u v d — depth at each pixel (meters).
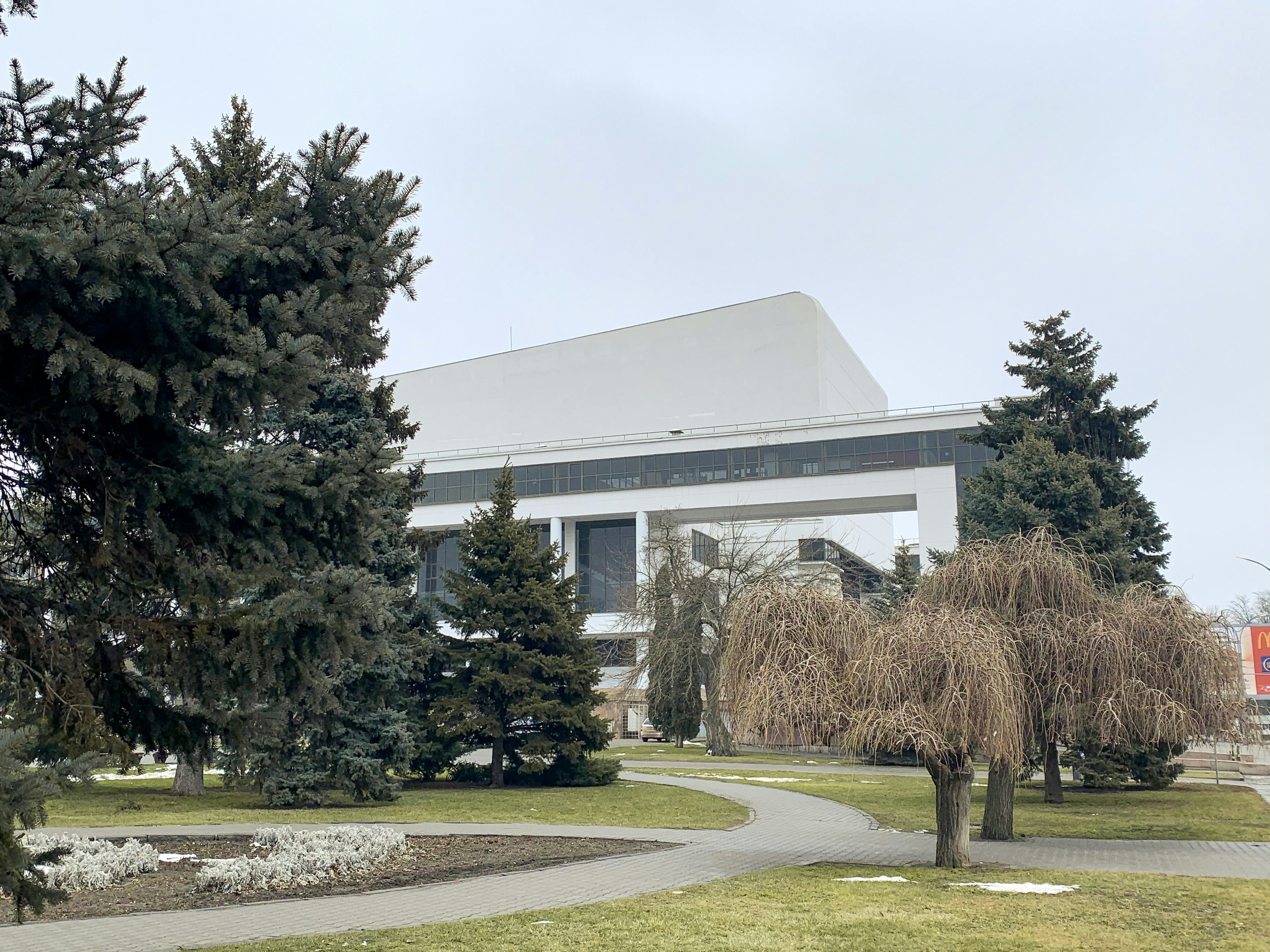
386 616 8.45
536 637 28.69
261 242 7.32
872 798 25.59
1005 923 9.87
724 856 15.26
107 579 7.17
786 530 65.75
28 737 5.26
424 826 18.81
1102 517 26.67
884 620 15.24
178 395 6.41
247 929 9.77
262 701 8.04
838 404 74.44
